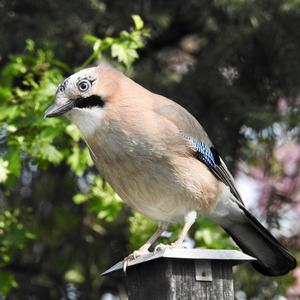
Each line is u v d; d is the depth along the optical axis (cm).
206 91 1357
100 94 858
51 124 1046
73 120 870
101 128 858
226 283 758
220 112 1350
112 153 860
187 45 1459
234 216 938
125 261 793
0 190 1397
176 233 1106
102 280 1459
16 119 1052
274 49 1359
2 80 1128
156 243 1123
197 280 749
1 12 1327
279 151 1416
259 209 1402
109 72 869
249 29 1336
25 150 1047
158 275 756
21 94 1089
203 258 746
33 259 1473
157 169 859
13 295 1455
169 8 1370
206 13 1332
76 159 1097
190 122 896
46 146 1045
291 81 1354
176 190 870
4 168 1016
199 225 1131
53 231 1457
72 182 1402
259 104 1366
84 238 1451
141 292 774
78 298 1462
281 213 1394
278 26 1337
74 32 1324
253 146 1364
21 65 1116
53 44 1243
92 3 1317
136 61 1404
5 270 1327
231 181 934
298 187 1407
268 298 1352
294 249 1381
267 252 917
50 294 1477
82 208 1434
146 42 1414
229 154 1357
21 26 1320
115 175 871
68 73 1318
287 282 1349
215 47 1356
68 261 1459
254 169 1414
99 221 1413
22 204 1421
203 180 888
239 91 1345
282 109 1366
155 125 859
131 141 853
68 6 1322
